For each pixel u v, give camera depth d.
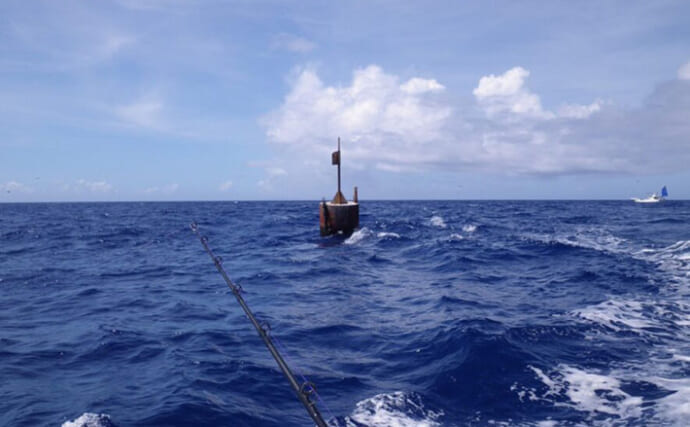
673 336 8.45
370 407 5.85
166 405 5.88
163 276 16.64
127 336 9.16
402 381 6.71
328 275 16.36
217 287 14.55
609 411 5.59
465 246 22.14
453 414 5.67
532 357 7.34
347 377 6.92
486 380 6.54
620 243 23.17
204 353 8.08
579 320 9.45
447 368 6.98
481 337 8.07
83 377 7.01
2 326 10.04
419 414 5.66
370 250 22.58
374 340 8.73
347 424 5.42
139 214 68.38
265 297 12.97
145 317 10.79
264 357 7.87
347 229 25.91
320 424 3.65
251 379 6.85
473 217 48.06
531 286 13.48
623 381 6.45
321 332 9.38
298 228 36.75
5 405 5.98
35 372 7.24
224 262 19.95
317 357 7.88
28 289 14.31
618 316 9.74
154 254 22.89
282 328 9.70
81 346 8.57
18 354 8.11
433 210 68.88
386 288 13.99
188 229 37.62
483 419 5.51
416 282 14.80
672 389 6.11
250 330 9.62
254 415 5.70
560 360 7.28
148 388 6.51
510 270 16.44
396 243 24.52
